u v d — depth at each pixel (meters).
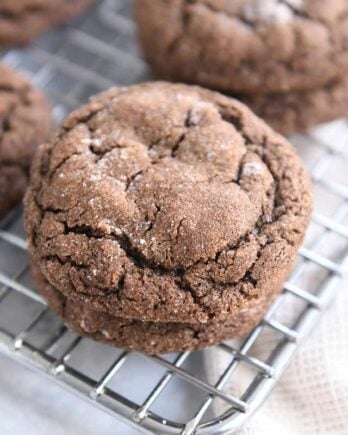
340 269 0.29
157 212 0.27
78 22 0.38
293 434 0.28
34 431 0.28
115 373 0.29
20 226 0.32
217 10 0.32
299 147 0.33
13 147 0.32
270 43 0.32
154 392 0.27
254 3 0.32
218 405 0.28
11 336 0.28
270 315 0.29
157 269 0.27
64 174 0.28
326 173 0.33
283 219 0.27
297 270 0.30
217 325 0.27
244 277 0.27
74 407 0.29
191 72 0.33
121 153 0.28
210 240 0.27
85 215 0.27
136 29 0.35
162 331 0.27
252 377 0.28
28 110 0.32
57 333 0.29
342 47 0.32
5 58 0.37
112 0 0.38
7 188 0.31
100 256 0.27
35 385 0.29
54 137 0.29
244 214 0.27
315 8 0.32
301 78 0.32
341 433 0.28
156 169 0.28
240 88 0.32
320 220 0.30
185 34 0.32
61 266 0.27
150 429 0.26
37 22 0.36
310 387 0.28
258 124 0.29
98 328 0.28
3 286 0.30
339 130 0.34
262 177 0.28
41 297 0.29
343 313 0.29
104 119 0.29
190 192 0.27
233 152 0.28
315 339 0.29
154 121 0.29
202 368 0.29
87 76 0.35
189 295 0.26
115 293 0.27
